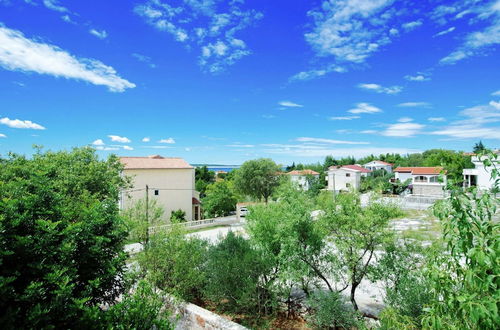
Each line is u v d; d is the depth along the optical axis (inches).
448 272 117.5
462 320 101.8
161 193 1211.9
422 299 240.8
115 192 266.4
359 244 322.7
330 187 2294.5
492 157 105.8
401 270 317.7
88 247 179.9
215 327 290.0
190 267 348.5
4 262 143.3
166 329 176.9
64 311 143.6
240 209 1185.4
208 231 960.3
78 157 692.1
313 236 344.8
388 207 319.3
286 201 387.9
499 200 99.3
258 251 363.6
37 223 161.3
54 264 152.7
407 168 2100.1
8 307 129.5
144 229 374.9
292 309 365.4
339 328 315.6
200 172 2476.6
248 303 331.3
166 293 331.3
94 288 181.3
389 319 182.5
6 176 398.0
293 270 336.5
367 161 3823.8
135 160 1245.1
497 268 86.3
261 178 1610.5
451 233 106.9
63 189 461.1
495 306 81.4
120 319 162.4
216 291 343.3
